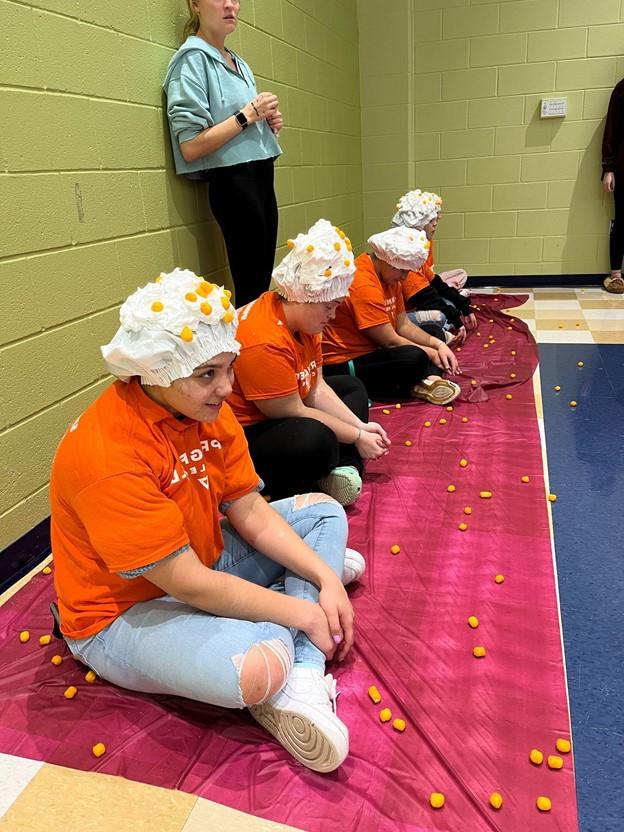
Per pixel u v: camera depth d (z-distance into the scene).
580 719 1.12
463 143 4.74
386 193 4.98
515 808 0.96
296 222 3.62
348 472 1.76
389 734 1.09
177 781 1.03
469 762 1.03
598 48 4.32
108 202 1.99
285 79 3.34
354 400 2.03
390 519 1.74
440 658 1.25
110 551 1.01
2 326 1.59
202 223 2.58
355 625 1.34
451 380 2.80
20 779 1.05
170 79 2.25
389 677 1.20
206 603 1.06
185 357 0.99
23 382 1.67
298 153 3.59
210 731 1.12
